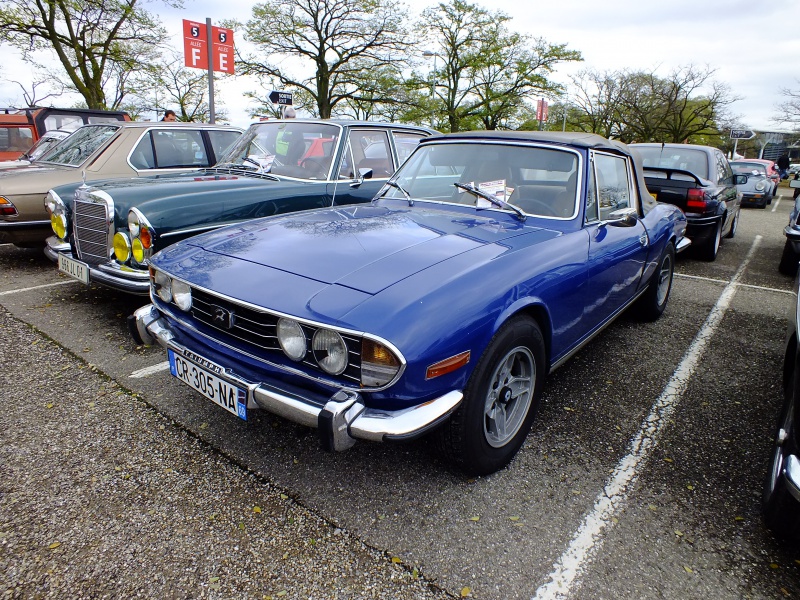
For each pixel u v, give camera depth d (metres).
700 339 4.21
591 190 2.99
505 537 2.01
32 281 5.29
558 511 2.16
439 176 3.33
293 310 1.90
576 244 2.72
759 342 4.17
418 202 3.26
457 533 2.03
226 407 2.17
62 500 2.14
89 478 2.29
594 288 2.92
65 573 1.79
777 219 13.21
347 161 4.73
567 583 1.81
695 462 2.54
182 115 30.62
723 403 3.14
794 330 2.41
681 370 3.60
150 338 2.62
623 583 1.82
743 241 9.29
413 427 1.82
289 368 2.00
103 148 5.85
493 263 2.22
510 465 2.46
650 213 4.13
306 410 1.88
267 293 2.02
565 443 2.67
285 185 4.33
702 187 6.59
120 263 3.74
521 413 2.47
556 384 3.34
